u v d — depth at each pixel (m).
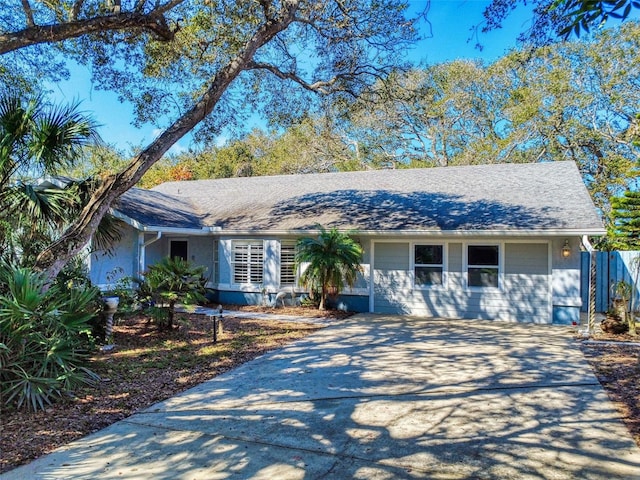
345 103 11.90
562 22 4.85
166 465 3.71
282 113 12.23
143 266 12.25
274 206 15.37
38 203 6.79
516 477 3.50
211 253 14.79
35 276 5.60
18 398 4.96
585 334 9.17
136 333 9.44
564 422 4.64
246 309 13.09
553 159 23.22
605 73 20.12
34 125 6.50
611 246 17.27
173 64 10.75
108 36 9.52
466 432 4.40
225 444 4.13
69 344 5.51
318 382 6.13
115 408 5.09
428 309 12.18
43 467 3.67
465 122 25.56
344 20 10.17
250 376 6.44
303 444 4.13
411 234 11.66
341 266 12.14
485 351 7.96
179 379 6.27
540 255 11.16
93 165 19.20
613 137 20.97
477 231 10.95
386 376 6.41
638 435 4.31
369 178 17.17
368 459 3.82
